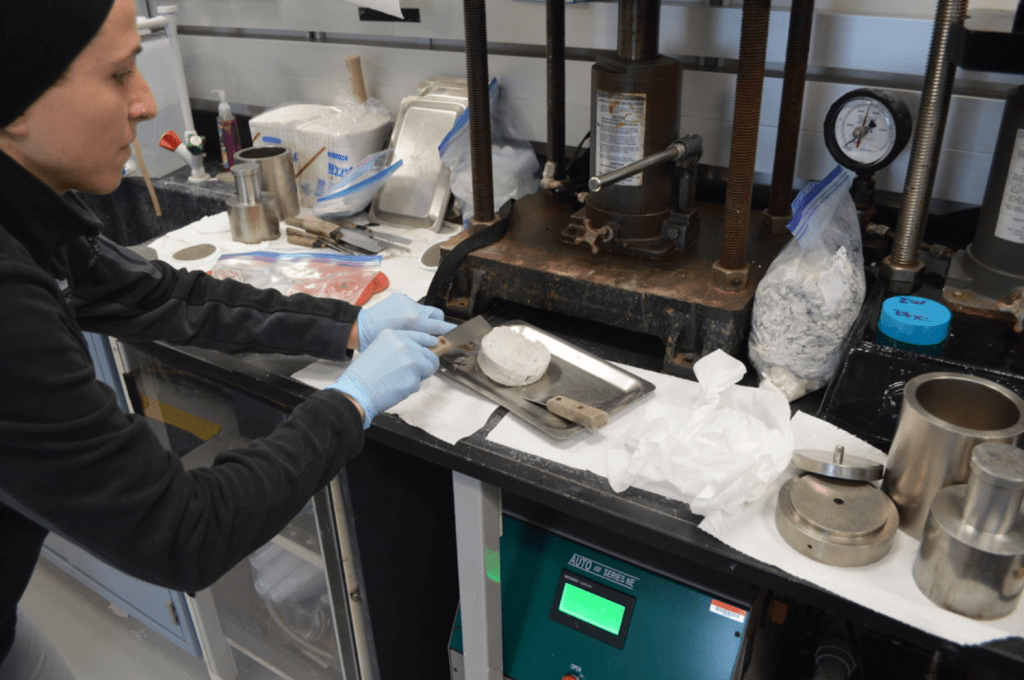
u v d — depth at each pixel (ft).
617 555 3.98
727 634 3.66
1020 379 3.13
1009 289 3.82
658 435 3.36
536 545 4.14
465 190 5.40
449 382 3.90
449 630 5.59
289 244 5.43
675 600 3.78
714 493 2.97
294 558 5.44
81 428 2.40
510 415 3.67
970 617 2.57
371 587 4.59
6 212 2.70
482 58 4.36
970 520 2.49
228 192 6.33
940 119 3.70
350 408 3.15
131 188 6.78
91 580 6.57
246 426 4.62
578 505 3.16
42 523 2.61
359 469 4.14
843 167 4.13
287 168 5.73
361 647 4.82
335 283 4.60
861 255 3.72
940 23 3.48
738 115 3.58
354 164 5.84
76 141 2.60
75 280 3.57
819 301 3.43
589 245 4.42
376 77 6.31
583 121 5.53
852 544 2.75
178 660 6.59
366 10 6.04
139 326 3.87
